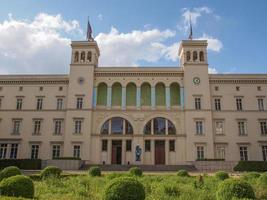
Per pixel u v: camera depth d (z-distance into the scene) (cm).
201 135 6994
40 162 6469
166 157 6994
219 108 7294
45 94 7506
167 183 2588
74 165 6378
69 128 7125
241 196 1769
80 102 7312
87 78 7431
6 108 7438
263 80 7388
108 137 7162
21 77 7594
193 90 7275
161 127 7244
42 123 7319
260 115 7194
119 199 1631
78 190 2258
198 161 6450
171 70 7481
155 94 7475
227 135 7088
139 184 1708
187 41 7625
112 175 3278
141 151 7012
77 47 7681
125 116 7275
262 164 6166
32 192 1919
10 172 2716
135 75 7512
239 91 7375
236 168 6209
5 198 1438
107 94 7425
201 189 2373
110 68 7525
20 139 7200
